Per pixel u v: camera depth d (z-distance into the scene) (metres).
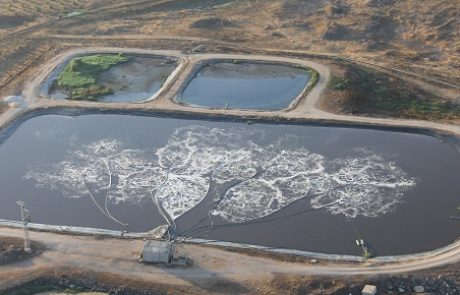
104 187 60.25
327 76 77.94
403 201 56.75
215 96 76.38
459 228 53.19
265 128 68.81
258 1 105.00
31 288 48.47
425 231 53.00
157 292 47.31
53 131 70.19
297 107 72.12
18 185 61.09
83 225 55.34
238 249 51.72
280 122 69.38
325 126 68.62
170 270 49.41
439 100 73.12
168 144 66.69
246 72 81.56
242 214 55.97
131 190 59.66
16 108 74.38
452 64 80.94
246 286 47.69
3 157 65.75
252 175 61.22
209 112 71.50
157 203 57.72
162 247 49.94
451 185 58.69
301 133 67.69
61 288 48.44
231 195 58.47
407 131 67.12
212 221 55.25
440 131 66.25
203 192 59.00
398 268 48.88
